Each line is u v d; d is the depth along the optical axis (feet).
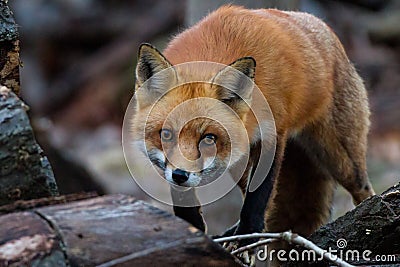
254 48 29.63
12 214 18.12
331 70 34.06
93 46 109.50
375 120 82.79
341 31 96.78
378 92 89.25
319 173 36.09
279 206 35.83
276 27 31.30
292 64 30.53
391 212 23.72
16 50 25.79
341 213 53.26
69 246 17.21
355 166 36.52
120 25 108.58
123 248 17.46
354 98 36.24
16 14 107.24
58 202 19.17
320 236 25.02
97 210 18.40
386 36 97.25
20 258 16.85
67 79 104.88
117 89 101.96
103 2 110.63
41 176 20.08
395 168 69.77
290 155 35.17
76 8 108.78
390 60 94.48
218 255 18.06
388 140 78.02
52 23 107.34
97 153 82.99
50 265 16.92
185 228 18.13
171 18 105.81
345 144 35.94
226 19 30.81
